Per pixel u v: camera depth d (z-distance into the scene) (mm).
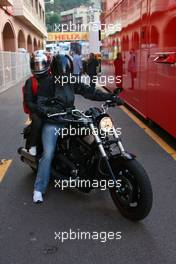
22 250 3781
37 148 5109
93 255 3668
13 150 7395
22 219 4445
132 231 4113
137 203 4207
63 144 4871
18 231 4164
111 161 4398
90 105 13188
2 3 27500
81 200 4906
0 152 7273
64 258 3625
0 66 20422
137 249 3762
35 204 4832
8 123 10398
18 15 34219
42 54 4730
